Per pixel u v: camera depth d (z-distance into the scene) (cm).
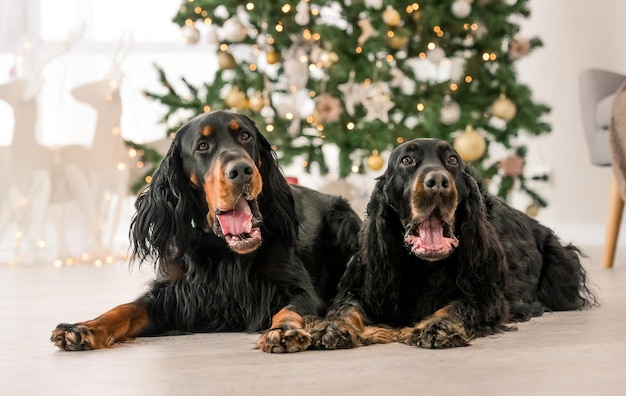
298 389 191
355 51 575
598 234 722
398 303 266
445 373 204
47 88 682
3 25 706
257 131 283
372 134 570
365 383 195
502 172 608
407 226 256
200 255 279
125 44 738
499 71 585
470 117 568
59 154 584
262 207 281
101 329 253
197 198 275
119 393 193
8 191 577
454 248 261
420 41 580
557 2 773
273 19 578
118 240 712
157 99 606
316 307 273
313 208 319
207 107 586
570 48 755
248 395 187
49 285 446
